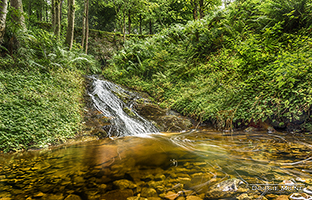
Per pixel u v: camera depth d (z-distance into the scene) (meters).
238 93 5.16
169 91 8.47
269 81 4.54
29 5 14.31
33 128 3.79
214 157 2.49
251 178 1.70
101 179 1.87
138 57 11.00
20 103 4.24
